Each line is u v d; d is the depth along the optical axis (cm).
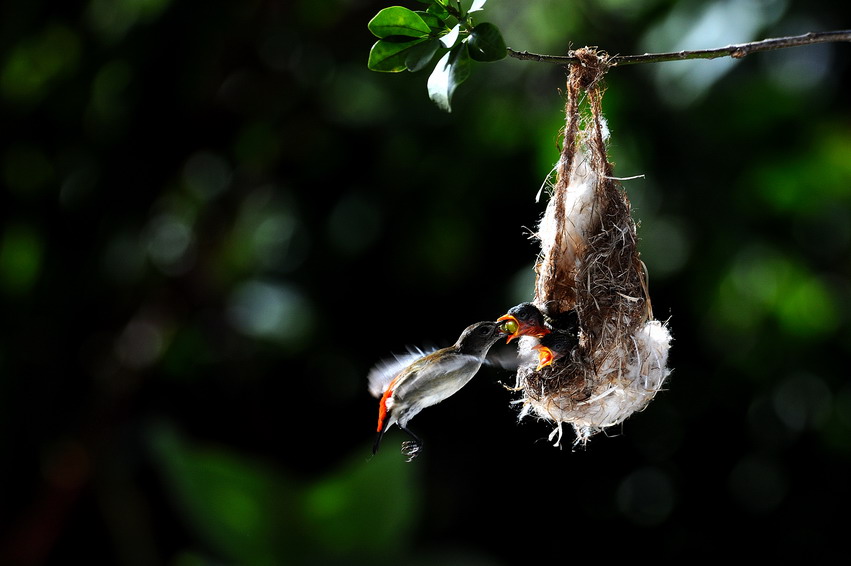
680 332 1252
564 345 625
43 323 1251
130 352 1288
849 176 1138
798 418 1279
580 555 1362
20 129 1212
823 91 1133
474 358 587
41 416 1259
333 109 1296
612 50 1198
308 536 819
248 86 1287
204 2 1172
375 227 1248
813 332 1208
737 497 1333
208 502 813
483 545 1358
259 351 1330
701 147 1142
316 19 1287
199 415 1355
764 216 1156
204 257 1307
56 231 1246
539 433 1359
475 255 1259
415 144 1240
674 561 1341
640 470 1362
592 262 633
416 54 510
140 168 1235
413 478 826
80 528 1333
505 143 1232
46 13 1181
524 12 1271
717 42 1093
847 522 1288
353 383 1359
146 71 1195
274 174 1330
